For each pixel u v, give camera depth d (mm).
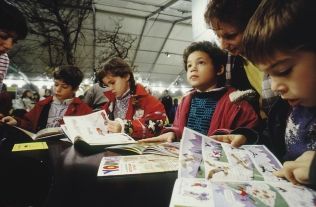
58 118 2238
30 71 12711
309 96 568
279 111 991
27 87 14156
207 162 739
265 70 604
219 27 917
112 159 877
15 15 1549
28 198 738
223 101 1324
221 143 930
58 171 763
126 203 511
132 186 613
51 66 6172
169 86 16375
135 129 1586
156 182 640
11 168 799
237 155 809
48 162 863
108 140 1201
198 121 1445
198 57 1394
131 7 9766
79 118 1502
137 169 745
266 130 1058
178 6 9461
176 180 610
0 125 1549
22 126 2051
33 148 1193
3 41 1571
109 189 595
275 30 535
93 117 1554
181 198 500
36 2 5340
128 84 2059
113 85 2029
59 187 618
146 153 967
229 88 1405
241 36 889
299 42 516
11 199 740
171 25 11078
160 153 944
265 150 873
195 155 789
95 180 664
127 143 1150
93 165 826
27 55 10797
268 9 576
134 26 10914
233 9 854
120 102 2100
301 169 594
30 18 5469
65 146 1236
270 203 488
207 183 588
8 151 1126
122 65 2008
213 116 1331
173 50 12828
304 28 509
